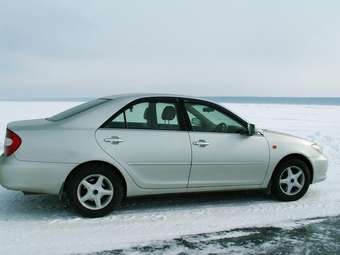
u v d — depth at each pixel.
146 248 3.88
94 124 4.73
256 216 4.95
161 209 5.19
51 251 3.76
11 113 30.88
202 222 4.69
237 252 3.79
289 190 5.66
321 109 49.12
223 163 5.20
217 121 5.33
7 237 4.09
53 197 5.64
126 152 4.75
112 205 4.78
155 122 4.98
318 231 4.43
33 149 4.47
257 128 5.59
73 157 4.55
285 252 3.81
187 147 5.01
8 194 5.79
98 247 3.88
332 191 6.33
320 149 6.00
